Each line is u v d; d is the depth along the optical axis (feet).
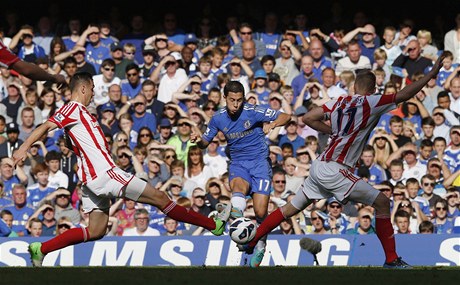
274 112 115.34
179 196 167.63
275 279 77.77
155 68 196.44
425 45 196.65
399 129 174.29
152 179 170.40
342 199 101.91
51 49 200.64
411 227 158.71
